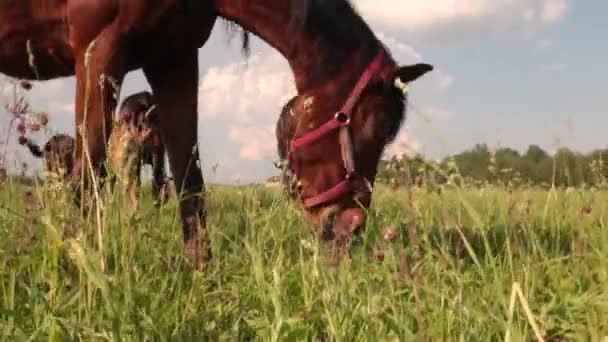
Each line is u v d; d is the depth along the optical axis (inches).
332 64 172.2
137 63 175.3
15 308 103.7
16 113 128.9
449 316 103.3
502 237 178.4
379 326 99.0
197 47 181.6
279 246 144.4
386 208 182.7
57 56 177.8
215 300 120.0
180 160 184.2
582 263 148.7
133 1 161.6
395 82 172.1
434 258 145.7
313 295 118.1
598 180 201.8
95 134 158.1
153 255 126.4
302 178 174.1
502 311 113.6
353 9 178.5
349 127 171.2
